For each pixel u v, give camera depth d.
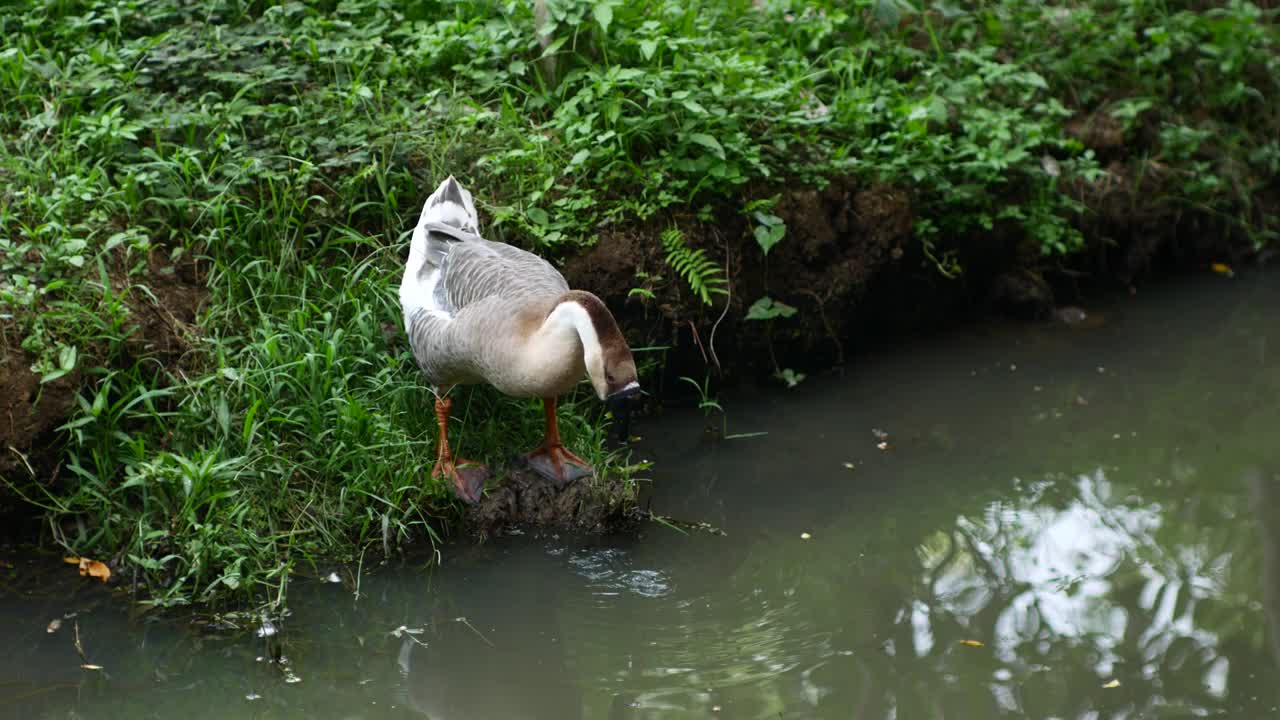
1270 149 8.52
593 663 4.32
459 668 4.30
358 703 4.11
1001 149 7.00
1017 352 7.02
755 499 5.42
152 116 5.82
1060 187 7.55
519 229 5.75
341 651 4.36
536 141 5.92
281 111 5.92
